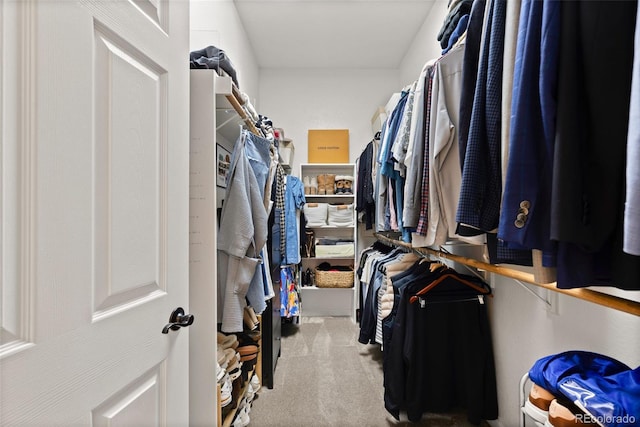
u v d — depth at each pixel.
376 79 3.67
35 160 0.49
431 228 1.11
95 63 0.61
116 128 0.66
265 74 3.66
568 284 0.52
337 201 3.65
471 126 0.76
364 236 3.54
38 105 0.50
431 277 1.63
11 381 0.46
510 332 1.45
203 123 1.16
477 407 1.53
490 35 0.76
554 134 0.51
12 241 0.47
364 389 1.98
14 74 0.47
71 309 0.55
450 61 1.08
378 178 2.06
